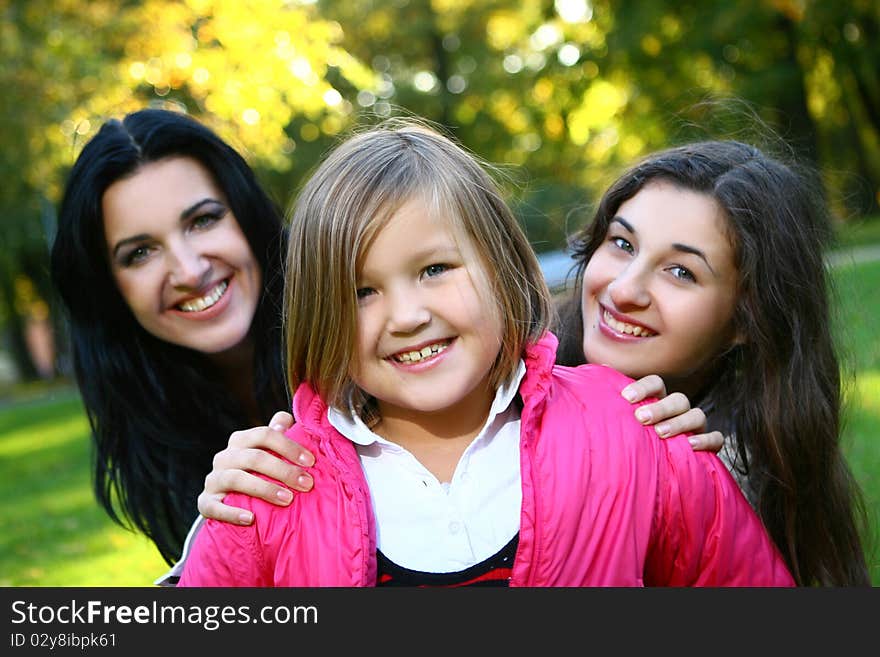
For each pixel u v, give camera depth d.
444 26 22.77
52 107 8.98
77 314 2.99
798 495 2.49
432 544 1.93
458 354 1.92
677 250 2.33
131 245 2.79
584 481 1.94
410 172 1.91
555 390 2.11
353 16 21.75
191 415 3.03
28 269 19.39
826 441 2.50
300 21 7.62
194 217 2.82
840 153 19.61
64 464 7.98
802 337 2.46
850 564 2.58
